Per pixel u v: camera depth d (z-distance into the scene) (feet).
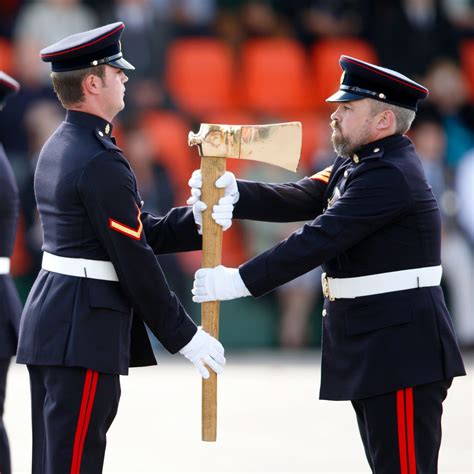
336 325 63.00
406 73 135.95
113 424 96.68
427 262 62.18
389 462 61.16
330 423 97.66
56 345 59.62
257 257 63.10
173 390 110.22
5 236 73.67
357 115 63.00
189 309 125.29
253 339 128.88
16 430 92.99
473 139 135.33
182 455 86.79
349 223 61.46
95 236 60.29
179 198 127.44
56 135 62.34
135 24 129.80
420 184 62.34
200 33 132.05
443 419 98.12
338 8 135.23
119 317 60.95
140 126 128.26
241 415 100.07
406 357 60.90
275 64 133.18
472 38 137.18
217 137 64.18
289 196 68.28
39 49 127.03
